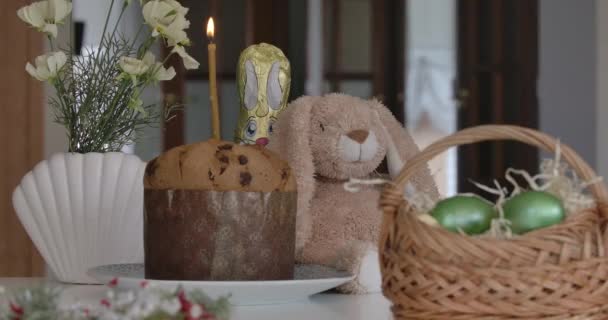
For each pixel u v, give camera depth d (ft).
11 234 9.06
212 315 2.88
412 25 17.53
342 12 17.30
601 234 3.32
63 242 4.70
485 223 3.47
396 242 3.40
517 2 17.06
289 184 3.94
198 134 16.40
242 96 4.88
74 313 2.84
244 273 3.85
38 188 4.68
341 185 4.74
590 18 16.40
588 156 16.39
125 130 4.98
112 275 3.92
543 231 3.26
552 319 3.25
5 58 8.83
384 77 17.43
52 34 4.76
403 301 3.36
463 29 17.43
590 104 16.40
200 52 16.46
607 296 3.29
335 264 4.42
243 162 3.85
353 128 4.62
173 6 4.83
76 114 4.85
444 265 3.26
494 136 3.44
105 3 15.08
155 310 2.76
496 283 3.22
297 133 4.61
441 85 17.63
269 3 16.93
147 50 4.97
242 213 3.83
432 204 3.57
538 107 16.88
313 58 17.19
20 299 2.88
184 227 3.82
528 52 16.96
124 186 4.67
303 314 3.74
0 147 8.86
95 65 4.90
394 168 4.75
